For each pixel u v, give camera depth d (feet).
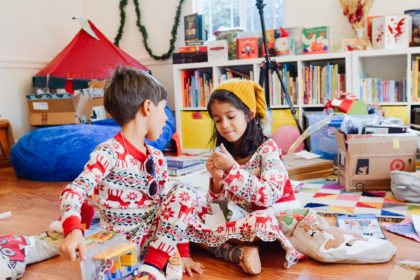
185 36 11.84
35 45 12.69
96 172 3.34
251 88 4.40
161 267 3.58
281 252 4.43
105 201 3.68
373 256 3.99
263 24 9.40
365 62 10.68
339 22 10.80
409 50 9.01
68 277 4.13
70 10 14.06
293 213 4.54
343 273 3.85
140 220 3.85
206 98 11.30
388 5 10.20
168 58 13.28
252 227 4.02
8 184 8.79
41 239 4.62
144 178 3.70
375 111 8.91
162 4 13.24
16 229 5.71
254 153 4.51
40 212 6.55
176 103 11.60
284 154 9.37
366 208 5.78
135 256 3.49
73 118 10.37
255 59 10.41
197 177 8.34
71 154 8.64
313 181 7.64
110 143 3.54
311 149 9.03
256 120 4.73
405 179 5.95
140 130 3.69
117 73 3.74
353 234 4.20
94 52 11.60
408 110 9.20
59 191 7.95
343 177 6.93
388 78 10.55
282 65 10.28
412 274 2.79
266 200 4.08
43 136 8.96
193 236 4.38
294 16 11.32
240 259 3.96
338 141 7.12
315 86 10.00
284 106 10.29
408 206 5.78
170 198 3.75
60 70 11.10
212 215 4.42
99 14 14.30
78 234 2.96
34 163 8.82
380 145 6.56
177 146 11.24
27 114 12.37
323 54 9.70
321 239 4.14
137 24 13.53
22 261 4.19
